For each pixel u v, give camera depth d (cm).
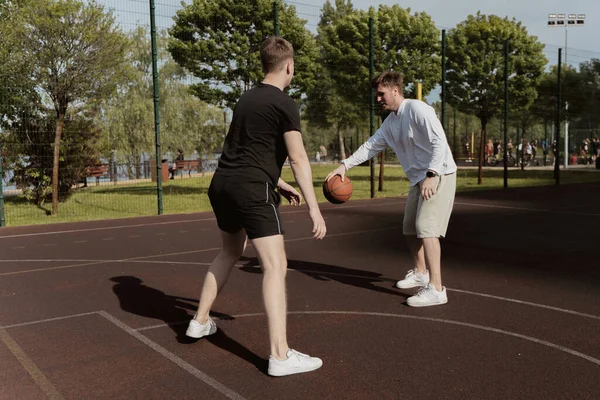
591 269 601
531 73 2288
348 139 4053
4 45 1241
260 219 325
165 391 307
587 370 328
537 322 420
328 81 1955
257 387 310
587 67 2567
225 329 413
